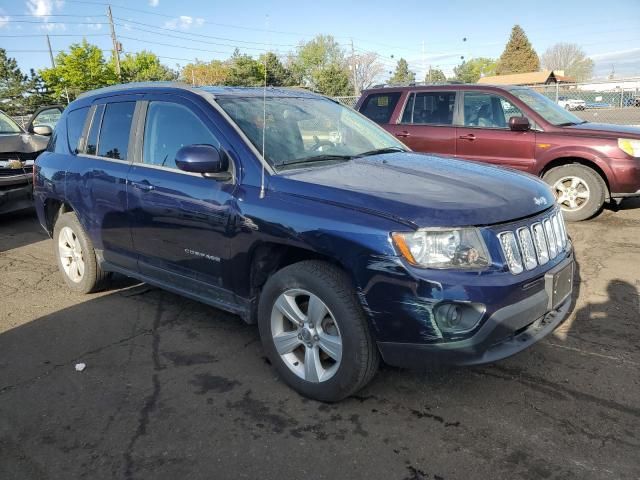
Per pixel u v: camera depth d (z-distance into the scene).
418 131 8.25
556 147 7.20
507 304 2.76
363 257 2.79
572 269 3.33
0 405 3.26
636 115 17.97
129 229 4.21
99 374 3.58
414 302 2.69
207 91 3.93
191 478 2.59
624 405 3.03
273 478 2.57
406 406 3.10
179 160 3.36
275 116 3.87
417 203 2.83
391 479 2.54
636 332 3.90
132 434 2.94
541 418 2.94
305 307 3.26
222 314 4.51
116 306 4.76
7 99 52.38
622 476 2.49
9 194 7.98
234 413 3.10
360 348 2.91
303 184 3.16
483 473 2.55
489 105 7.82
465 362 2.73
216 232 3.49
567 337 3.86
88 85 42.25
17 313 4.69
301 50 52.31
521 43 86.19
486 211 2.84
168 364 3.69
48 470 2.68
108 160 4.44
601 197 7.12
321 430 2.92
